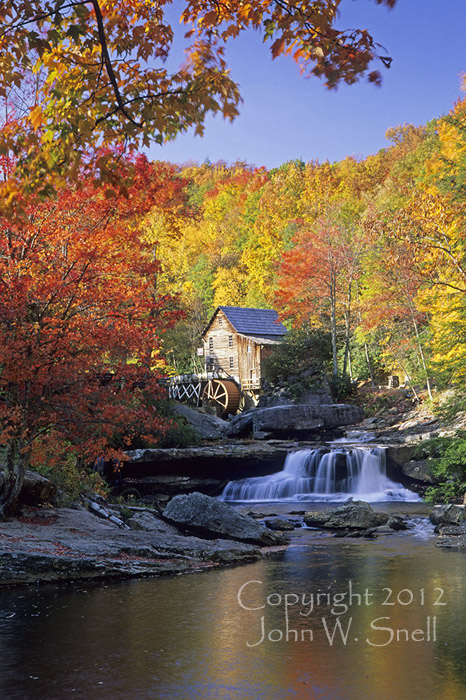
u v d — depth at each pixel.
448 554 13.11
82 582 10.44
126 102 4.68
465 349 20.91
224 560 12.45
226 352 52.22
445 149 32.62
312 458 27.50
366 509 17.55
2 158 9.57
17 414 12.01
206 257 82.19
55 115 4.70
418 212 21.86
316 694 5.59
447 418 21.12
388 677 6.01
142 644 7.05
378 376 46.72
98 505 15.35
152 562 11.47
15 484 12.68
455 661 6.46
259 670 6.20
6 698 5.50
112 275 12.61
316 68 4.35
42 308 12.21
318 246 44.22
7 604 8.91
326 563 12.24
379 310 38.53
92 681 5.91
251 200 92.38
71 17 4.58
